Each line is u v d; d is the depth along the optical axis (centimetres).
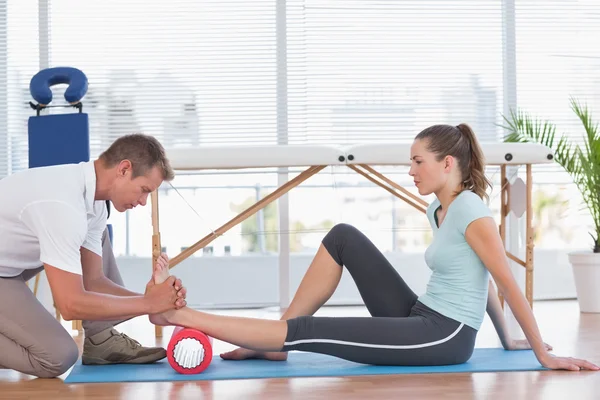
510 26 462
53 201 204
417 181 234
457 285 225
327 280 238
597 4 469
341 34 455
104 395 199
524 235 466
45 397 199
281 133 452
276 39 453
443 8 459
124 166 208
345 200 458
